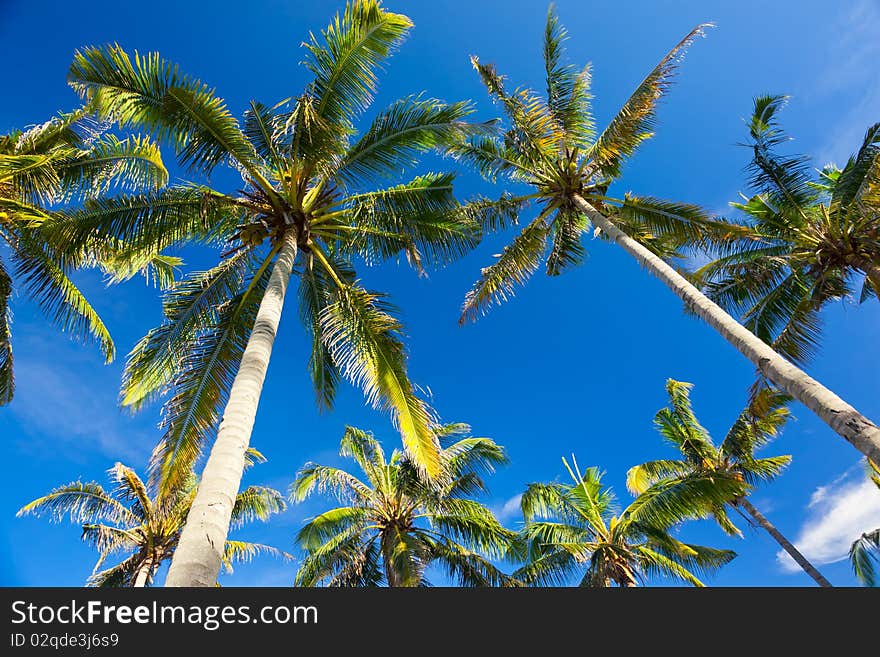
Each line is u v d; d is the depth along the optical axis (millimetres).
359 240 10352
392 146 9211
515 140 12547
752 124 12656
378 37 8828
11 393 12031
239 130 8383
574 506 17156
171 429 7855
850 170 11852
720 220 11289
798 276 13383
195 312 8938
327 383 11125
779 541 16734
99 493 16922
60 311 10961
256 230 9172
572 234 14398
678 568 15727
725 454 17641
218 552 4535
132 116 8125
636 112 11680
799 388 6844
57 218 8086
